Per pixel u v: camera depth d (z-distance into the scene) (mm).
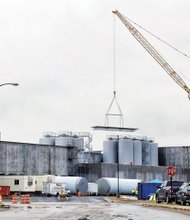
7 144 110500
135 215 31797
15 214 33156
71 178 97375
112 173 119500
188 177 133750
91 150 134250
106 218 28547
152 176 127500
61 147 122312
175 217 29703
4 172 108812
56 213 34375
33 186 90312
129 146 140875
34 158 115688
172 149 148625
